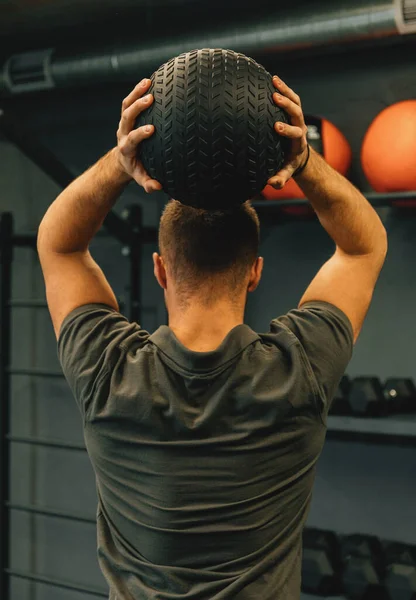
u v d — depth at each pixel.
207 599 0.93
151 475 0.97
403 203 2.60
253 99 0.91
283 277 3.11
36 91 3.27
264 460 0.95
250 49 2.71
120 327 1.07
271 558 0.96
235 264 1.05
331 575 2.58
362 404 2.57
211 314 1.04
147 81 0.94
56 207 1.11
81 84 3.08
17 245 3.36
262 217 2.92
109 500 1.02
